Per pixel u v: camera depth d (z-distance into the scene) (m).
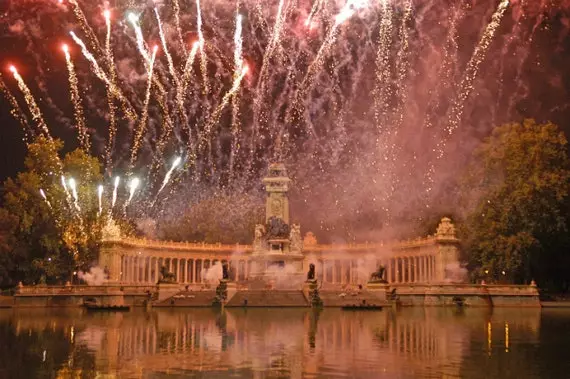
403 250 113.56
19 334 46.25
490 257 100.81
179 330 49.66
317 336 44.75
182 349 37.25
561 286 109.88
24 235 113.12
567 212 103.44
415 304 93.69
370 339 42.69
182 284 107.19
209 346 38.81
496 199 102.38
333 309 83.25
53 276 112.56
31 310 80.62
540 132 102.38
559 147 102.44
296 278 112.69
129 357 33.97
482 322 58.50
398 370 29.56
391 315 69.94
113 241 101.62
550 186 98.38
